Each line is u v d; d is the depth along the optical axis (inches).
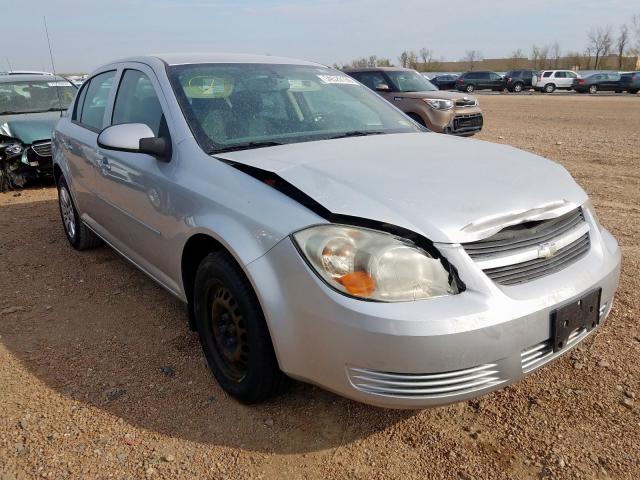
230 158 107.8
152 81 133.6
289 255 87.0
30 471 91.0
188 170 112.3
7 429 100.9
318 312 84.0
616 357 120.3
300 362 89.1
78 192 177.5
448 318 79.4
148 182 123.8
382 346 79.4
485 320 80.7
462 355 80.3
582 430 98.3
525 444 95.5
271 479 89.3
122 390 112.7
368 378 82.4
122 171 137.3
